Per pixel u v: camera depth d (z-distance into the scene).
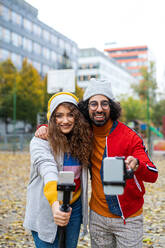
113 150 1.97
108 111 2.00
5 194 6.30
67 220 1.50
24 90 24.69
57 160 1.94
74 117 1.98
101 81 2.05
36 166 1.85
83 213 2.03
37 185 1.94
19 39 30.20
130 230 1.95
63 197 1.46
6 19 28.34
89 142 1.99
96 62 42.16
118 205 1.94
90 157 2.07
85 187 2.02
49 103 2.10
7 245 3.65
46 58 31.50
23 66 26.03
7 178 8.07
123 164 1.40
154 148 12.22
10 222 4.50
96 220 2.06
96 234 2.08
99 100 1.98
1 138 16.55
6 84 25.50
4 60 27.05
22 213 4.95
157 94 31.98
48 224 1.87
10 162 11.38
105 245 2.07
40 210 1.89
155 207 5.16
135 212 1.97
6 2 27.03
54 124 1.96
